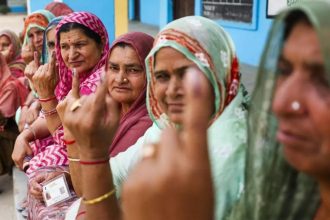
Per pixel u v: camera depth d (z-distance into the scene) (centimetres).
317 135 59
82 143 113
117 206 119
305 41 62
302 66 62
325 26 60
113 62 192
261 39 682
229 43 139
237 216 87
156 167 58
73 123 110
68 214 168
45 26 341
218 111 133
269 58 70
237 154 117
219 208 112
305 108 59
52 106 241
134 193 58
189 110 57
